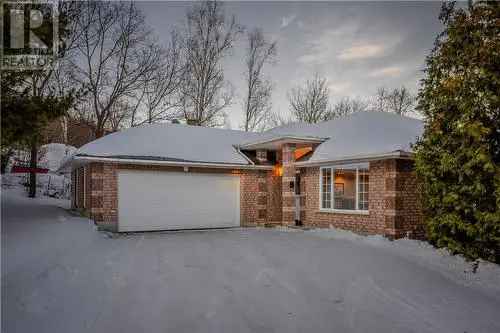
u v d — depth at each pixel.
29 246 7.68
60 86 22.61
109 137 15.06
